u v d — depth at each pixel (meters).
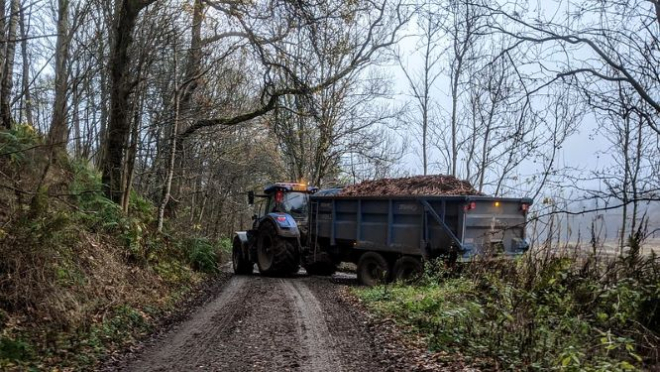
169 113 15.74
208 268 15.34
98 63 13.52
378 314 9.34
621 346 7.14
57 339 6.84
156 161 18.48
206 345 7.34
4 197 8.70
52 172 11.39
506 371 6.18
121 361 6.52
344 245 14.39
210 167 24.77
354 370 6.21
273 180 34.16
